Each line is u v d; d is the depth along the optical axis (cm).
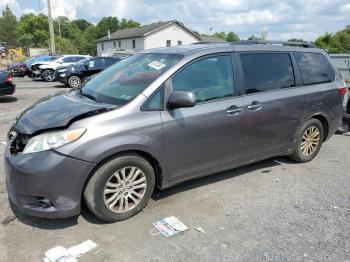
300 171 517
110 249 319
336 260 311
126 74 418
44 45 7081
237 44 449
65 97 409
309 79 520
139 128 350
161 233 346
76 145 320
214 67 417
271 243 334
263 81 461
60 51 6744
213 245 329
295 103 490
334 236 348
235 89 429
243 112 429
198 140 396
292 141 510
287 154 521
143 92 364
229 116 416
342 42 6125
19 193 327
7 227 348
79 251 313
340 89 560
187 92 360
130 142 343
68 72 1639
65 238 333
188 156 395
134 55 472
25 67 2216
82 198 346
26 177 318
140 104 358
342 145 660
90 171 329
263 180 480
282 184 469
